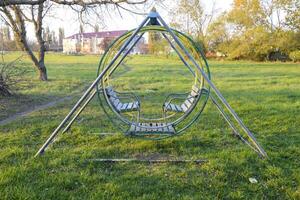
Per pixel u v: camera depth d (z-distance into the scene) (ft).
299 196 11.52
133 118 23.53
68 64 94.07
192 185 12.28
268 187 12.22
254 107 27.48
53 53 174.60
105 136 18.66
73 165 13.97
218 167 13.83
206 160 14.78
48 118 23.52
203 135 18.90
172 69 74.95
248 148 16.58
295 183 12.55
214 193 11.70
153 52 143.23
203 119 23.02
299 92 38.01
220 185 12.20
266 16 118.62
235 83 48.14
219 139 18.22
